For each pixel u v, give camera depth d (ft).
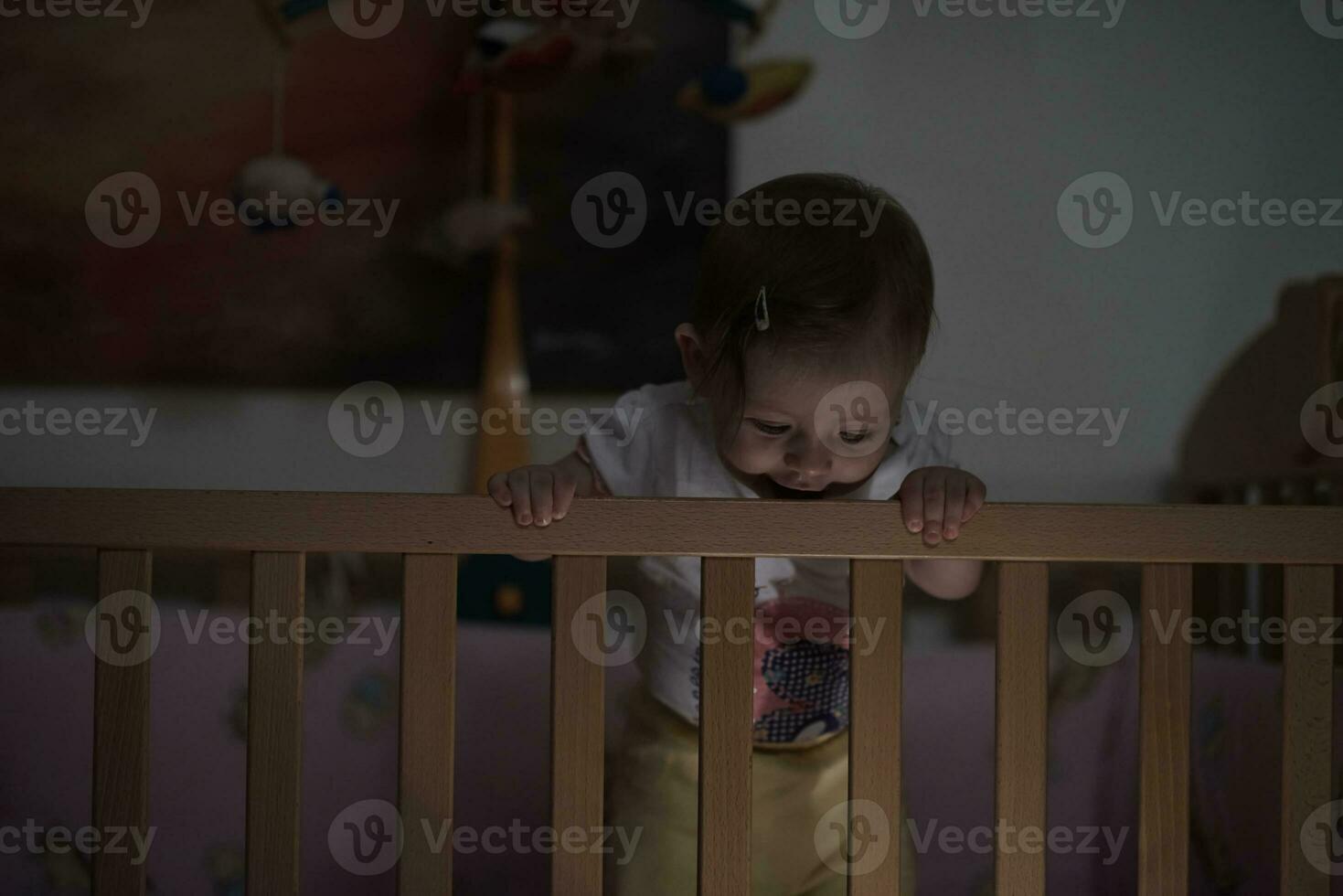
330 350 7.36
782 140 7.30
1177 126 7.22
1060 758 5.19
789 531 2.48
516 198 7.36
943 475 2.58
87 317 7.31
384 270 7.36
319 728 5.11
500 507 2.47
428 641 2.45
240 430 7.35
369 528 2.45
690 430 3.50
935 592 3.47
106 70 7.35
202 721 5.02
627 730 3.75
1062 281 7.22
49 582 6.82
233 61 7.36
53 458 7.29
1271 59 7.19
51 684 4.95
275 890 2.40
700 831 2.46
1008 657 2.50
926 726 5.40
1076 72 7.26
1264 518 2.52
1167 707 2.52
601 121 7.34
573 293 7.35
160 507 2.43
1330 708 2.53
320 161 7.36
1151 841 2.50
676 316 7.32
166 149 7.36
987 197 7.25
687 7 7.29
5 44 7.31
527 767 5.20
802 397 2.99
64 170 7.32
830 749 3.70
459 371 7.36
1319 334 5.88
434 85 7.38
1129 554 2.51
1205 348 7.17
